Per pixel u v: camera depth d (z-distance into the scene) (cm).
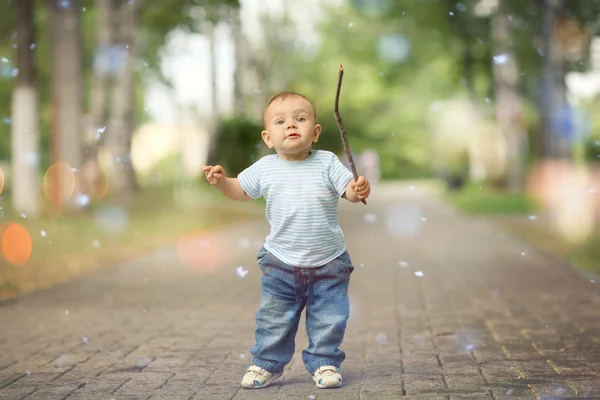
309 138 432
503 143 2908
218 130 3147
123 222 1794
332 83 5162
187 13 2552
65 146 1848
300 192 432
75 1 1845
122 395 430
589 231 1355
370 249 1380
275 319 445
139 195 2530
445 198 3441
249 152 3123
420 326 643
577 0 2042
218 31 3225
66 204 1845
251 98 3475
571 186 1505
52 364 513
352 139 5762
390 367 493
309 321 448
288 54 3844
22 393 436
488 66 2947
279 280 441
